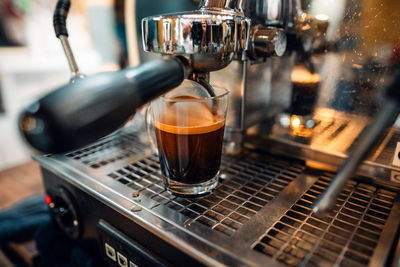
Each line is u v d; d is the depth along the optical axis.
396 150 0.40
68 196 0.48
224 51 0.32
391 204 0.39
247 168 0.49
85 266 0.47
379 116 0.25
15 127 0.23
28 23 1.56
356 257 0.30
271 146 0.53
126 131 0.63
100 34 1.59
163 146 0.39
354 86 0.43
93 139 0.24
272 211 0.38
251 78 0.48
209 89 0.39
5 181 0.96
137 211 0.38
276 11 0.44
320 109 0.47
